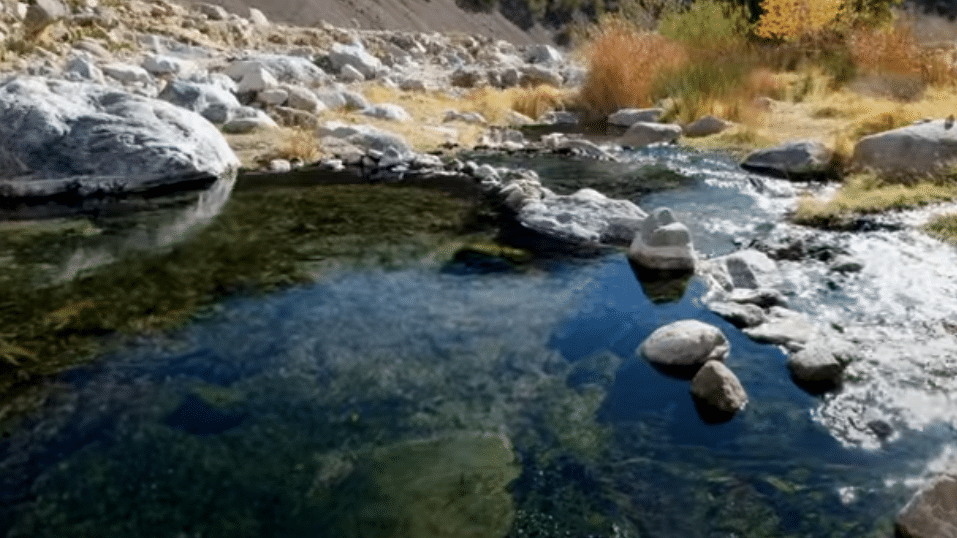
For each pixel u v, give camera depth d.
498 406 3.50
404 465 3.03
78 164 7.11
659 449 3.14
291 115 10.29
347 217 6.57
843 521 2.68
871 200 6.62
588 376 3.79
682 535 2.64
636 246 5.45
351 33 22.59
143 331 4.30
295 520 2.71
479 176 8.06
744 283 5.01
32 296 4.77
